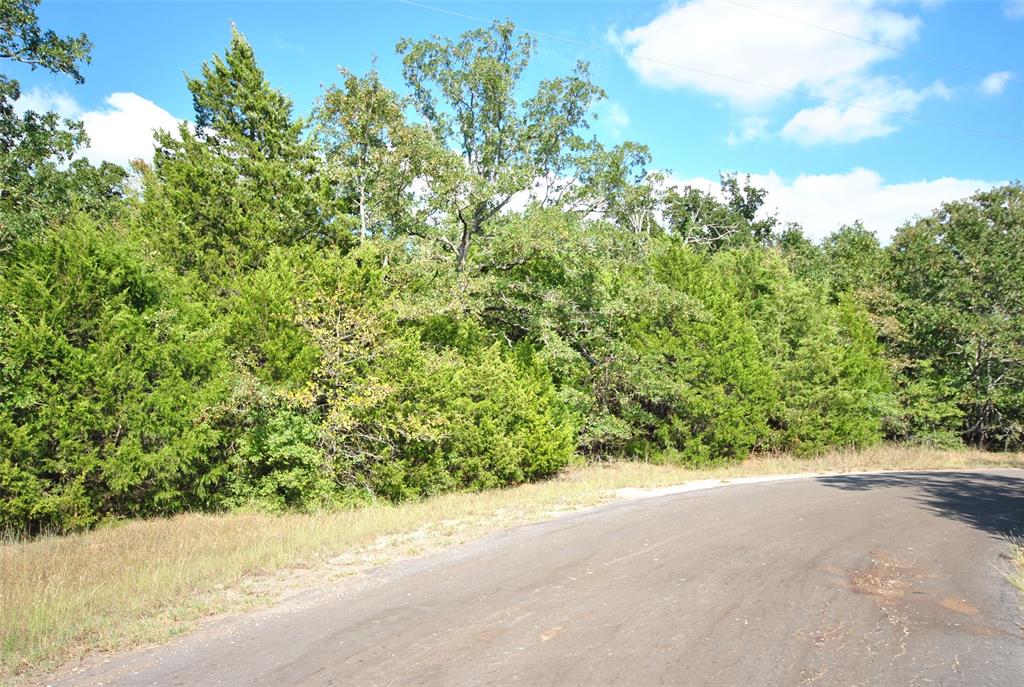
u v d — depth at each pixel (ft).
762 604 22.36
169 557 29.55
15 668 17.37
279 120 86.79
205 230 75.05
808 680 16.19
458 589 24.29
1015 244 115.75
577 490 53.21
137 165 102.83
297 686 15.92
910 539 34.58
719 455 81.30
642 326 80.79
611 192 106.83
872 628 20.18
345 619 21.01
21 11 51.78
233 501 46.06
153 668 17.28
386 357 51.62
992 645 19.03
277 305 49.19
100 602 22.71
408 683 15.97
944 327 113.50
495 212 73.61
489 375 59.36
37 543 33.65
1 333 36.73
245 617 21.44
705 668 16.83
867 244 158.40
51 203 55.47
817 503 46.96
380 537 34.14
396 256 69.87
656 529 35.76
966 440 121.08
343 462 49.37
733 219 179.93
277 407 48.14
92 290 40.63
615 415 82.74
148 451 41.27
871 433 101.65
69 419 37.63
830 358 93.71
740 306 92.12
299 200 80.74
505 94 87.66
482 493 53.67
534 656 17.62
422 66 87.97
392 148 70.44
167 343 42.91
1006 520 41.98
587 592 23.66
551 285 74.59
